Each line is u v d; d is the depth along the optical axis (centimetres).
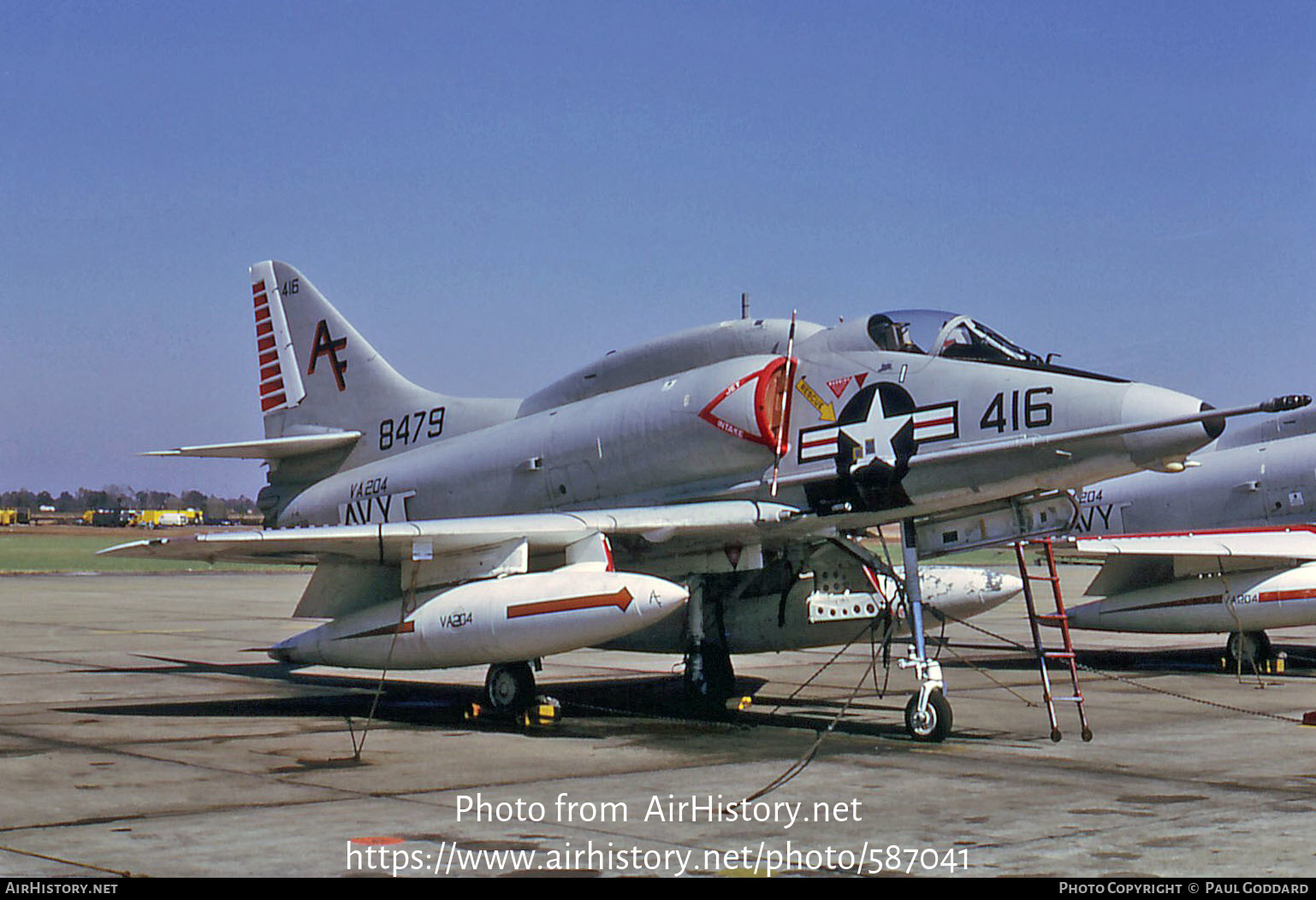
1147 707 1291
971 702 1334
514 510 1302
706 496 1177
